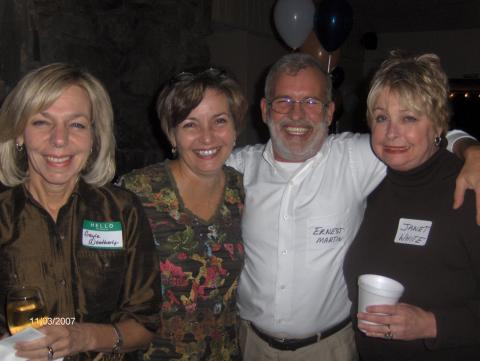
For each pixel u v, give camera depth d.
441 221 1.47
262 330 2.03
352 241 1.89
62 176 1.34
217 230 1.76
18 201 1.38
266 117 2.06
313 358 1.99
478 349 1.47
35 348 1.13
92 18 3.88
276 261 1.94
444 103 1.47
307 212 1.92
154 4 4.52
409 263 1.52
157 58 4.58
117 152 4.21
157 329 1.54
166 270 1.67
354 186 1.94
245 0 5.75
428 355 1.51
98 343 1.34
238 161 2.17
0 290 1.35
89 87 1.38
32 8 3.33
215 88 1.67
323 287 1.92
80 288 1.40
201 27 5.13
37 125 1.32
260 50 6.14
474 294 1.46
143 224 1.52
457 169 1.48
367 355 1.70
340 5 4.49
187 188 1.75
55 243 1.38
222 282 1.75
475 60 8.37
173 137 1.77
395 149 1.49
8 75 3.16
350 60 8.72
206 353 1.72
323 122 1.96
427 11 7.36
